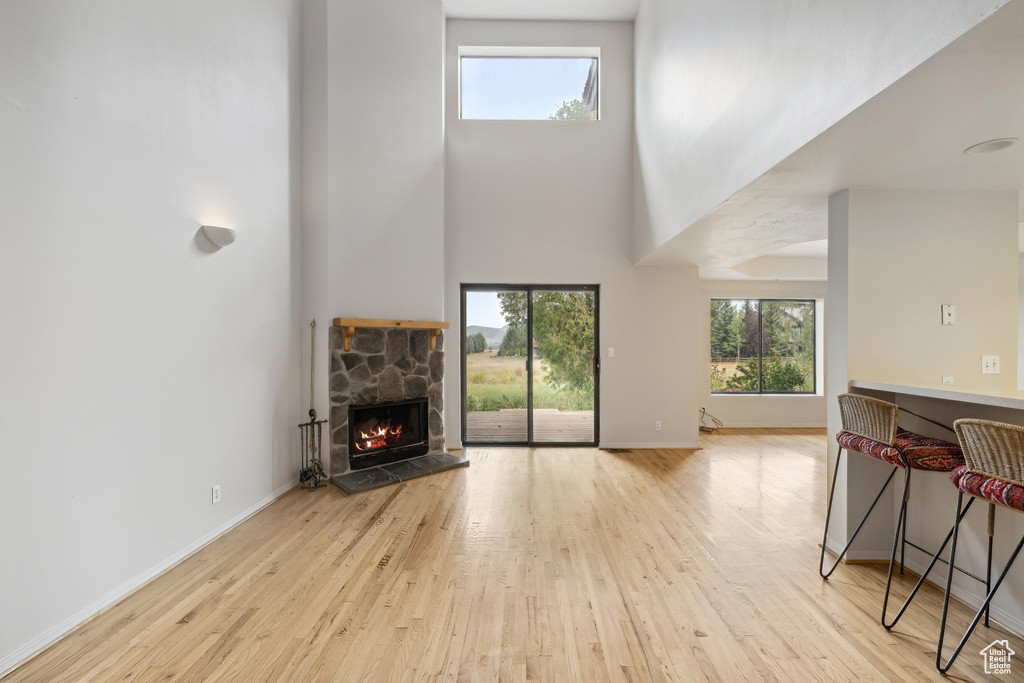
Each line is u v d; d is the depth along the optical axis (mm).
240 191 3506
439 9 5191
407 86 4973
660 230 4586
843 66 1883
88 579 2268
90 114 2279
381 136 4781
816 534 3264
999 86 1642
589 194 5777
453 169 5754
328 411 4426
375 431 4793
